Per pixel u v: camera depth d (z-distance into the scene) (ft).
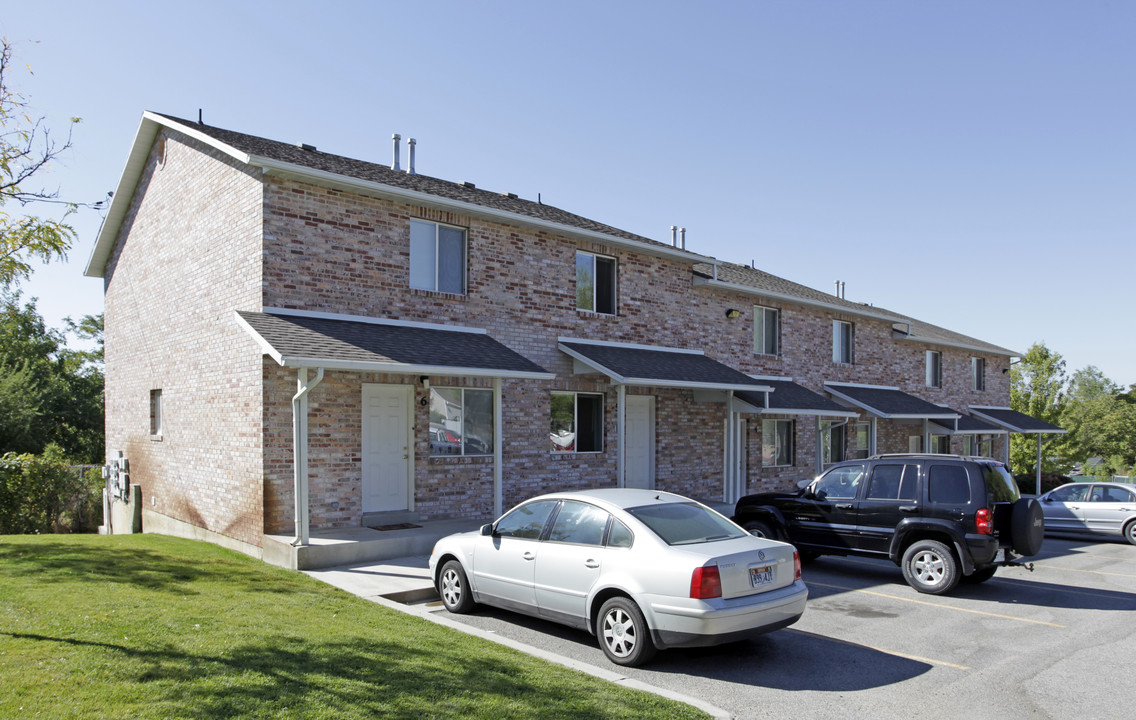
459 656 21.43
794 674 22.72
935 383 96.78
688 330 63.67
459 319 47.42
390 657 20.85
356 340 38.78
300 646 21.38
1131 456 210.38
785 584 23.82
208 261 44.57
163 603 26.05
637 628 22.58
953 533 33.94
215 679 18.19
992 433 99.81
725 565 22.12
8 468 63.00
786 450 73.51
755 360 70.38
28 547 38.27
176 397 48.37
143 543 41.27
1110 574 41.04
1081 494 59.93
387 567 35.63
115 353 61.05
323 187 41.55
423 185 49.65
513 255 50.70
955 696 21.01
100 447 115.03
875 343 85.56
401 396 44.52
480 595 28.09
